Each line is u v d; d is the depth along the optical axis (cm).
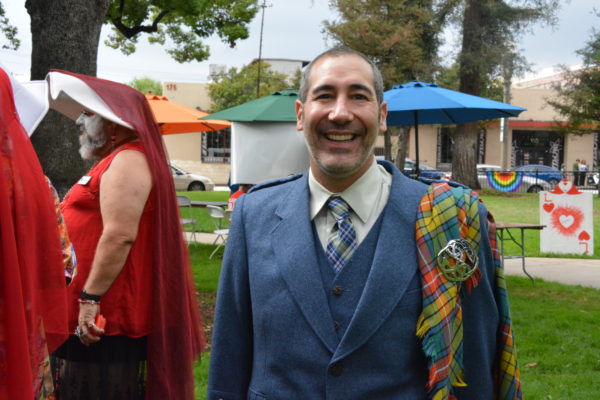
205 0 1399
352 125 175
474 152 2558
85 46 673
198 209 1673
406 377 164
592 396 399
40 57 662
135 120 273
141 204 263
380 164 198
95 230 269
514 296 698
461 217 172
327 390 161
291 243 175
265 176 654
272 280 174
